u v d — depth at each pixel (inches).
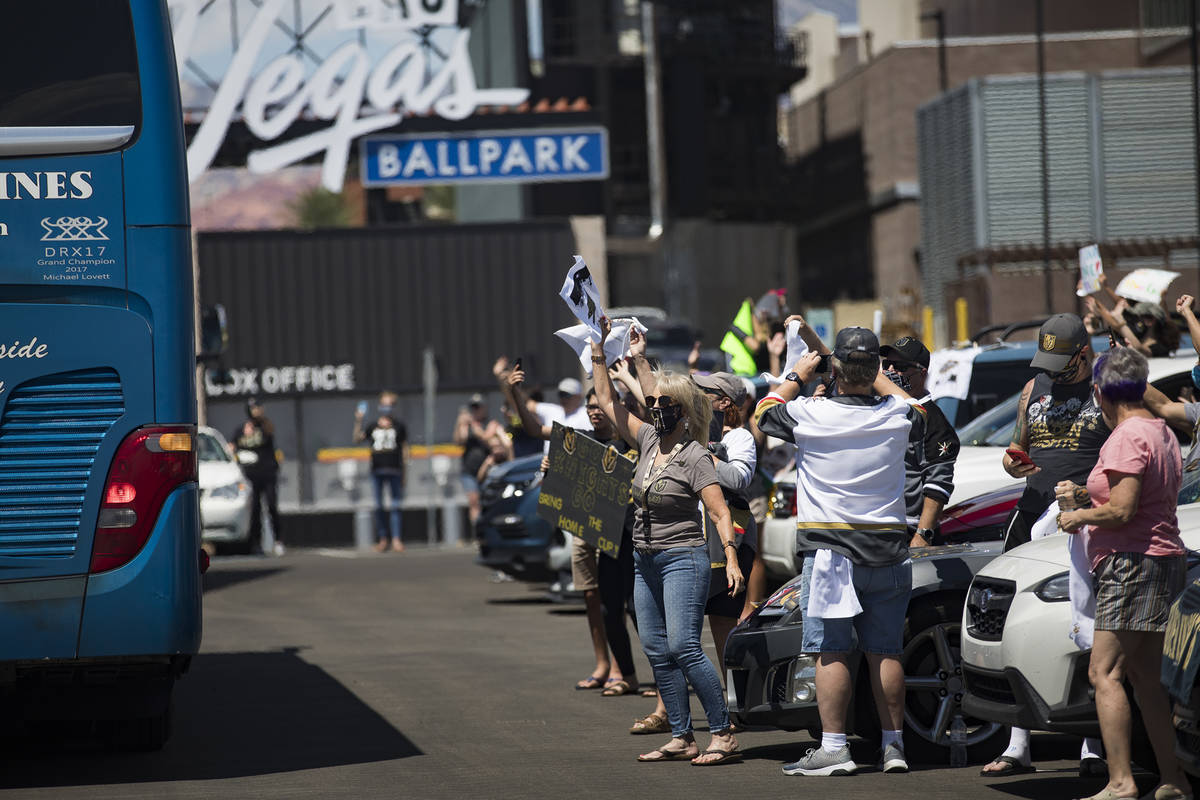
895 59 4889.3
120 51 732.0
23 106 721.0
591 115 2898.6
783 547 1214.3
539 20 4559.5
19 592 711.1
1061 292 3742.6
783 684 771.4
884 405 718.5
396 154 2874.0
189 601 725.9
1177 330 1085.8
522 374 1034.7
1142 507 619.8
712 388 853.8
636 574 789.9
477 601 1635.1
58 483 717.9
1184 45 4357.8
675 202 4768.7
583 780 724.7
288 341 2854.3
